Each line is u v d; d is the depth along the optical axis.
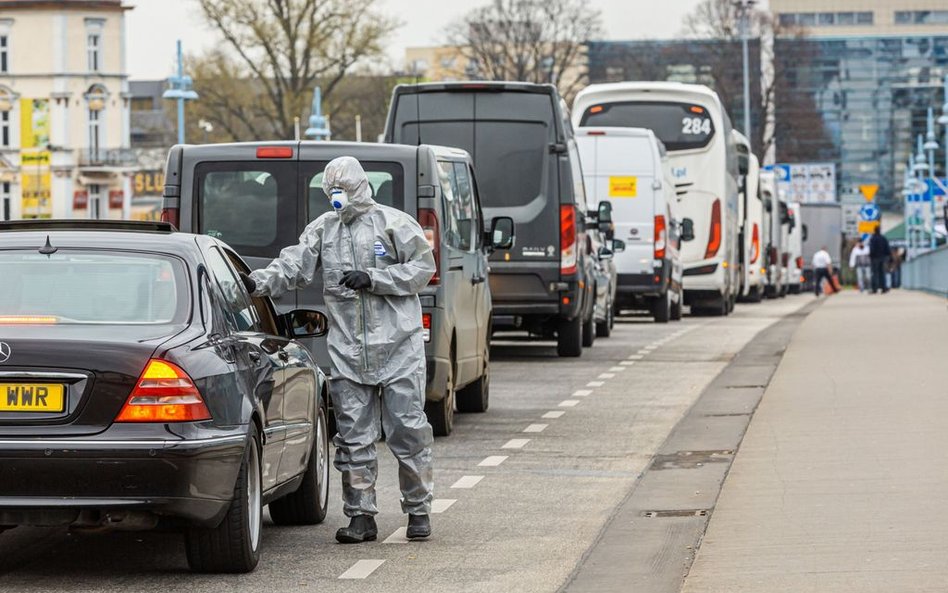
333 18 159.25
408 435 21.27
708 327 77.44
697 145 89.38
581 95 88.19
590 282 60.16
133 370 17.77
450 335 32.59
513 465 29.00
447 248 32.41
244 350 19.39
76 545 21.25
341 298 21.11
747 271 112.94
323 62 159.25
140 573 19.33
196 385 17.97
